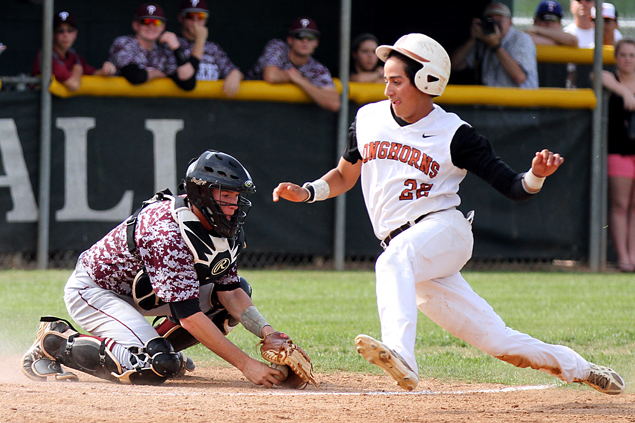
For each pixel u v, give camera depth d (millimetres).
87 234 34562
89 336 14102
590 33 44469
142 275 13805
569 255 37656
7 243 33938
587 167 37531
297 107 35844
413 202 12141
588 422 10906
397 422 10656
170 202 13555
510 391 14391
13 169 33875
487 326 12648
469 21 44094
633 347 19641
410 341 11055
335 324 22656
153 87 34531
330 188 13562
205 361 17656
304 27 35344
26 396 12102
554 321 23656
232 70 35375
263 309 25438
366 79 37469
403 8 45750
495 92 36531
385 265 11594
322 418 10820
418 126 12195
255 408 11523
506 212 36906
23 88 35750
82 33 45156
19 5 44188
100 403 11664
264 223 35844
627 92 37281
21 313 23453
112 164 34594
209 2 46438
